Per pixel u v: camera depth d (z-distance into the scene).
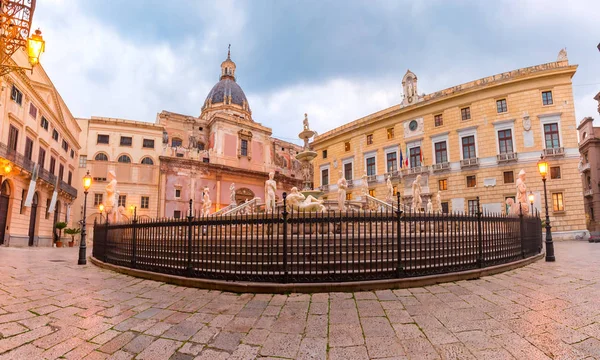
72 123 32.19
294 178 48.88
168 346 3.55
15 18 10.06
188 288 6.23
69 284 6.72
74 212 33.03
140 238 8.22
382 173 34.50
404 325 4.08
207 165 39.12
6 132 19.17
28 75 22.44
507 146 26.81
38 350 3.42
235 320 4.36
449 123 29.91
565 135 24.73
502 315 4.39
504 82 27.05
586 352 3.25
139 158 36.06
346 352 3.36
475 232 7.75
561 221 23.97
